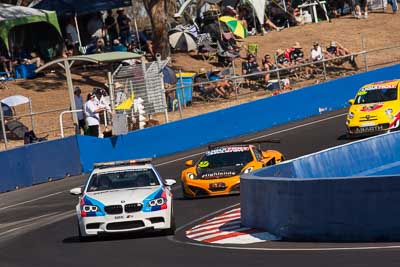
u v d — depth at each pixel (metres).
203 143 92.56
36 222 58.03
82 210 44.12
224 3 149.50
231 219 48.44
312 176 54.81
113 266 34.47
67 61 87.19
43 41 119.56
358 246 33.47
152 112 93.81
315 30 147.75
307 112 102.69
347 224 35.53
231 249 36.88
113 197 44.25
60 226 53.81
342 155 59.88
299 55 115.56
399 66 114.38
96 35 126.38
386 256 29.75
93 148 82.69
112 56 90.25
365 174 60.81
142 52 124.69
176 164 81.44
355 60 126.12
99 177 47.06
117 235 46.25
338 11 158.38
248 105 96.94
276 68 110.00
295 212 37.97
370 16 156.25
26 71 115.06
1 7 113.38
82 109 89.00
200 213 53.12
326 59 111.56
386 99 83.19
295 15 152.25
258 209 42.53
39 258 39.41
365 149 62.75
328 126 93.00
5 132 87.44
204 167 61.56
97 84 115.44
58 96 109.06
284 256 32.72
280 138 89.38
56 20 115.06
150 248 39.62
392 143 65.88
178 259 34.94
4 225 59.19
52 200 69.12
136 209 43.84
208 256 35.06
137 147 86.75
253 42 139.50
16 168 77.19
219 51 127.38
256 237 40.25
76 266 35.56
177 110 100.69
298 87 110.19
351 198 35.34
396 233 34.16
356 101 84.62
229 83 105.50
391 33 146.62
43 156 79.12
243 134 96.00
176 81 103.31
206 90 104.69
